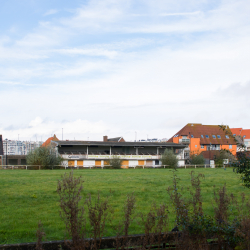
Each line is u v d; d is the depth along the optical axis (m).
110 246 5.11
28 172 33.75
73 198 5.03
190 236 5.39
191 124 86.31
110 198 13.52
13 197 13.66
